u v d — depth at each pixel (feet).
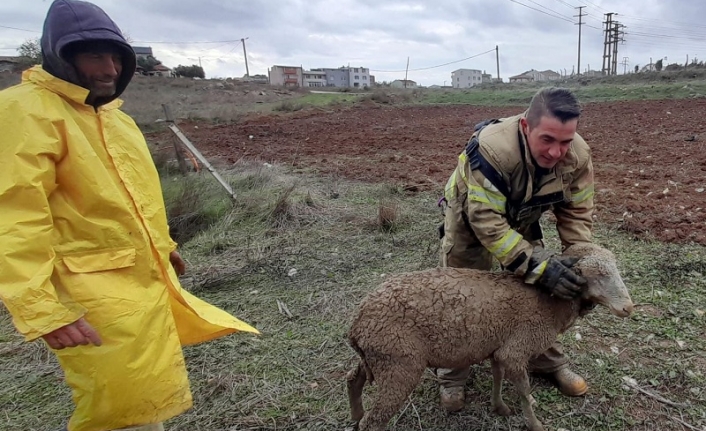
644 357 12.00
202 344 13.97
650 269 16.48
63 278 7.55
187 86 149.18
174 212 24.32
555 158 8.59
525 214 9.77
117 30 7.87
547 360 10.97
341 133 60.23
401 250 19.98
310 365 12.80
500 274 9.50
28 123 7.02
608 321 13.60
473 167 9.18
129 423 8.34
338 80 424.87
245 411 11.27
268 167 35.01
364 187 30.25
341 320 14.89
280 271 18.57
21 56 131.85
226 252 20.97
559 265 8.68
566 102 8.18
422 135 55.93
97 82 7.89
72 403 11.93
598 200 24.80
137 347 8.08
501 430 10.18
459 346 8.92
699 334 12.72
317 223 23.61
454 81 432.66
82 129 7.88
